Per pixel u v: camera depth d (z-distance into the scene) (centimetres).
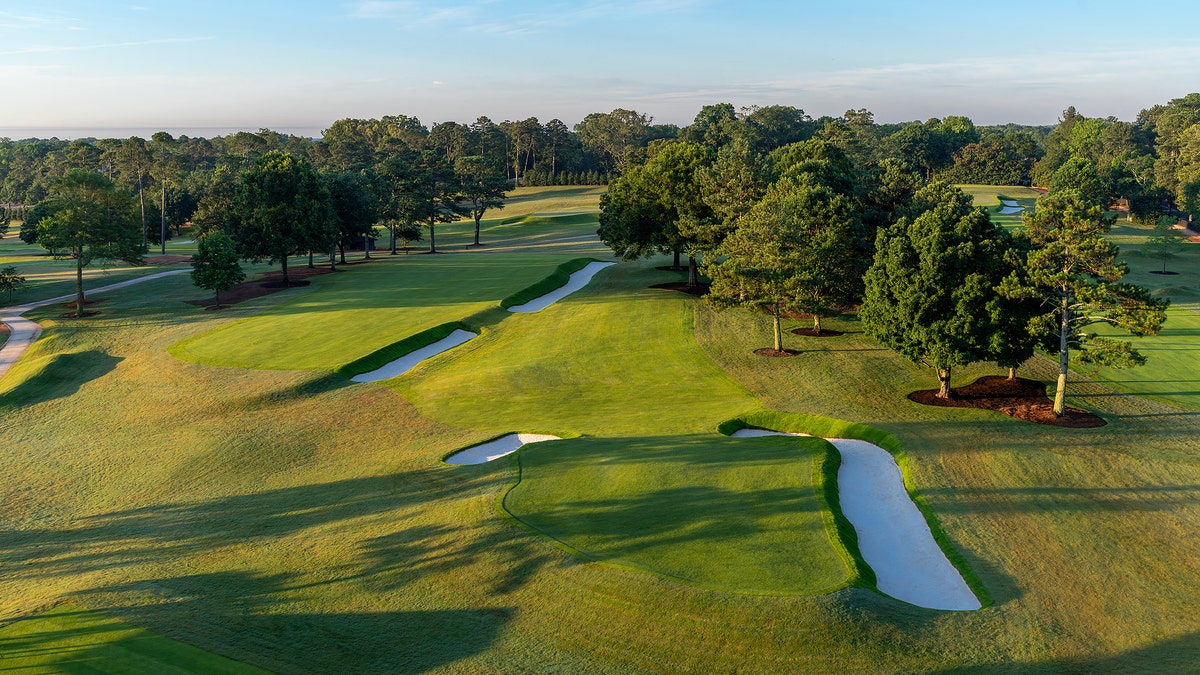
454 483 3153
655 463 3195
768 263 5056
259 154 15925
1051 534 2548
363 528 2773
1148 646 1911
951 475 3062
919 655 1878
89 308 7131
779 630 1958
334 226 8662
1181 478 2973
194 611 2205
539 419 4034
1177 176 14025
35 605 2273
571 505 2817
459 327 6078
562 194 19350
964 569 2345
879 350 5091
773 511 2689
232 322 6438
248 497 3200
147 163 11969
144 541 2797
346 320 6325
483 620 2091
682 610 2061
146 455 3778
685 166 7062
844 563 2303
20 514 3148
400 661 1909
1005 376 4503
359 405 4456
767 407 4012
